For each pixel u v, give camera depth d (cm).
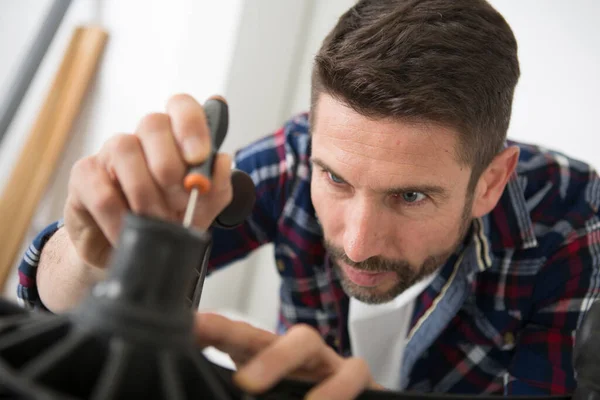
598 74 132
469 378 108
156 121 51
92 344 29
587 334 43
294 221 111
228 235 113
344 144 74
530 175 103
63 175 193
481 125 76
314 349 41
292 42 186
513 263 102
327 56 76
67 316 31
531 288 102
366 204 77
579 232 101
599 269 99
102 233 61
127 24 182
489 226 100
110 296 29
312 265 113
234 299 202
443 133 72
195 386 31
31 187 183
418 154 72
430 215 80
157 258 29
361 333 110
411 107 69
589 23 132
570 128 137
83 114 190
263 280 198
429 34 73
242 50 169
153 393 29
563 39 136
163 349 29
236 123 178
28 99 193
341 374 40
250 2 166
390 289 90
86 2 187
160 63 177
